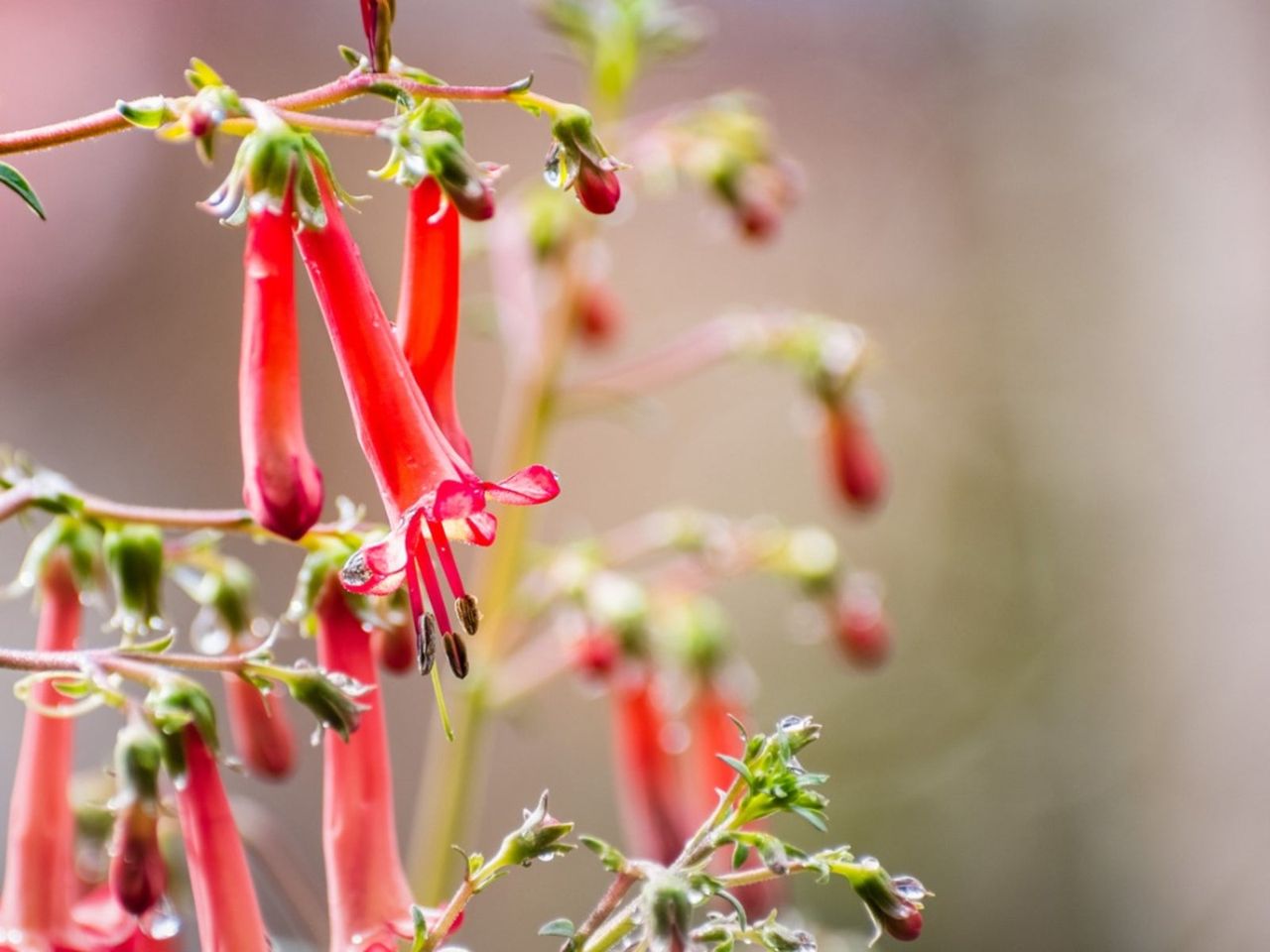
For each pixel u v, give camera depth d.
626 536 1.27
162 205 1.47
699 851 0.58
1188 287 1.68
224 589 0.63
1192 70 1.69
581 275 0.83
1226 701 1.59
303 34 1.53
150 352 1.46
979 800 1.56
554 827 0.58
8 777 1.20
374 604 0.60
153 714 0.59
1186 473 1.66
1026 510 1.71
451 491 0.56
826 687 1.58
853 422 0.86
